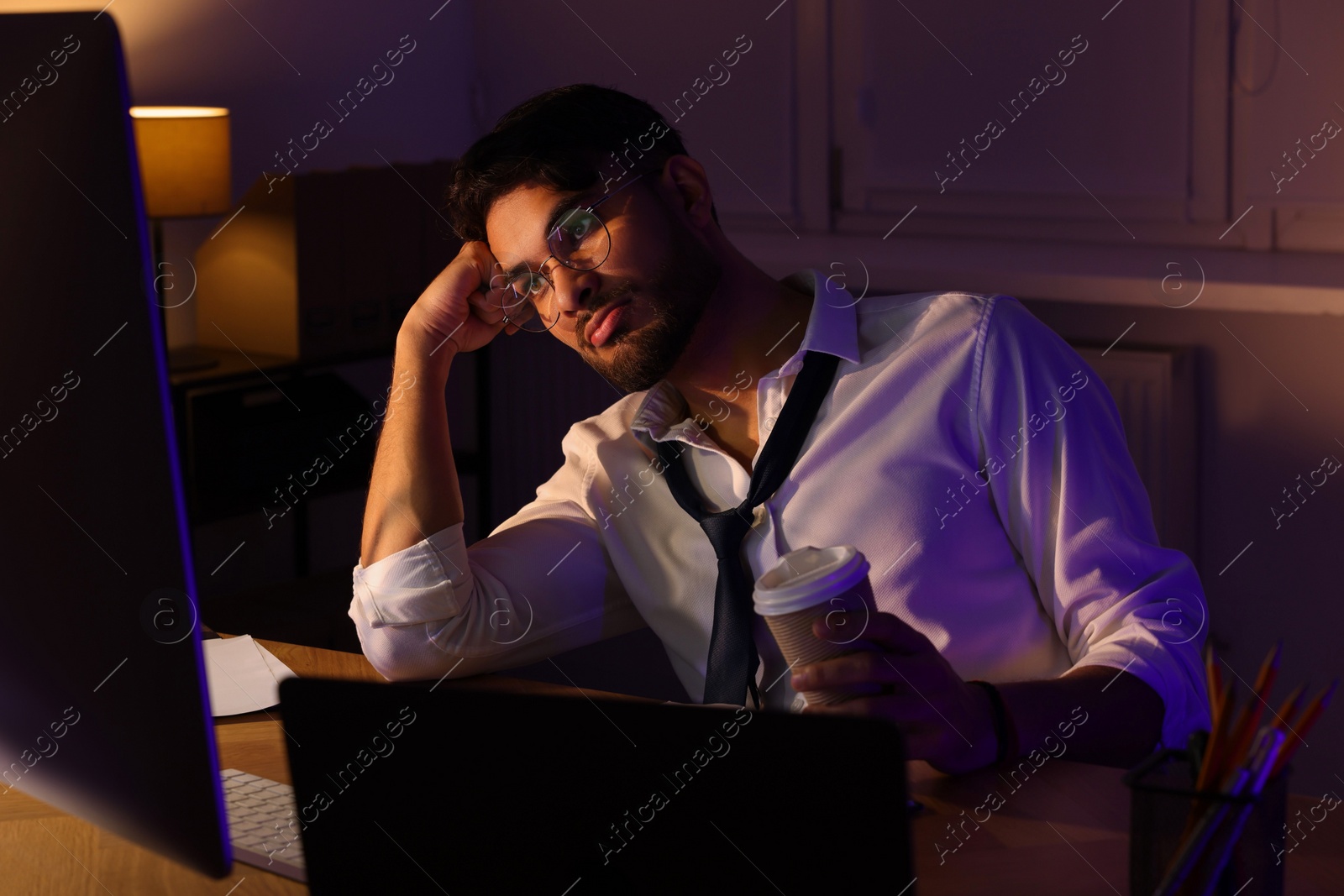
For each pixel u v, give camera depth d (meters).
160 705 0.66
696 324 1.24
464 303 1.36
